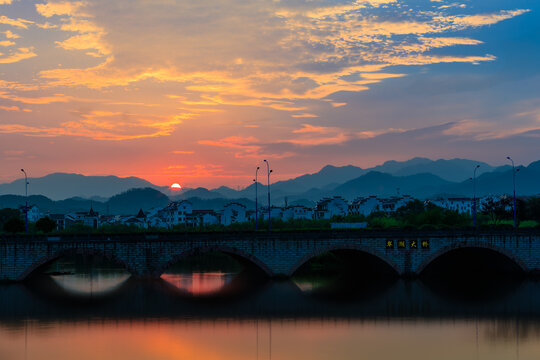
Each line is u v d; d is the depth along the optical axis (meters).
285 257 98.44
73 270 131.25
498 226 124.06
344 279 110.19
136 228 155.62
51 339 58.78
